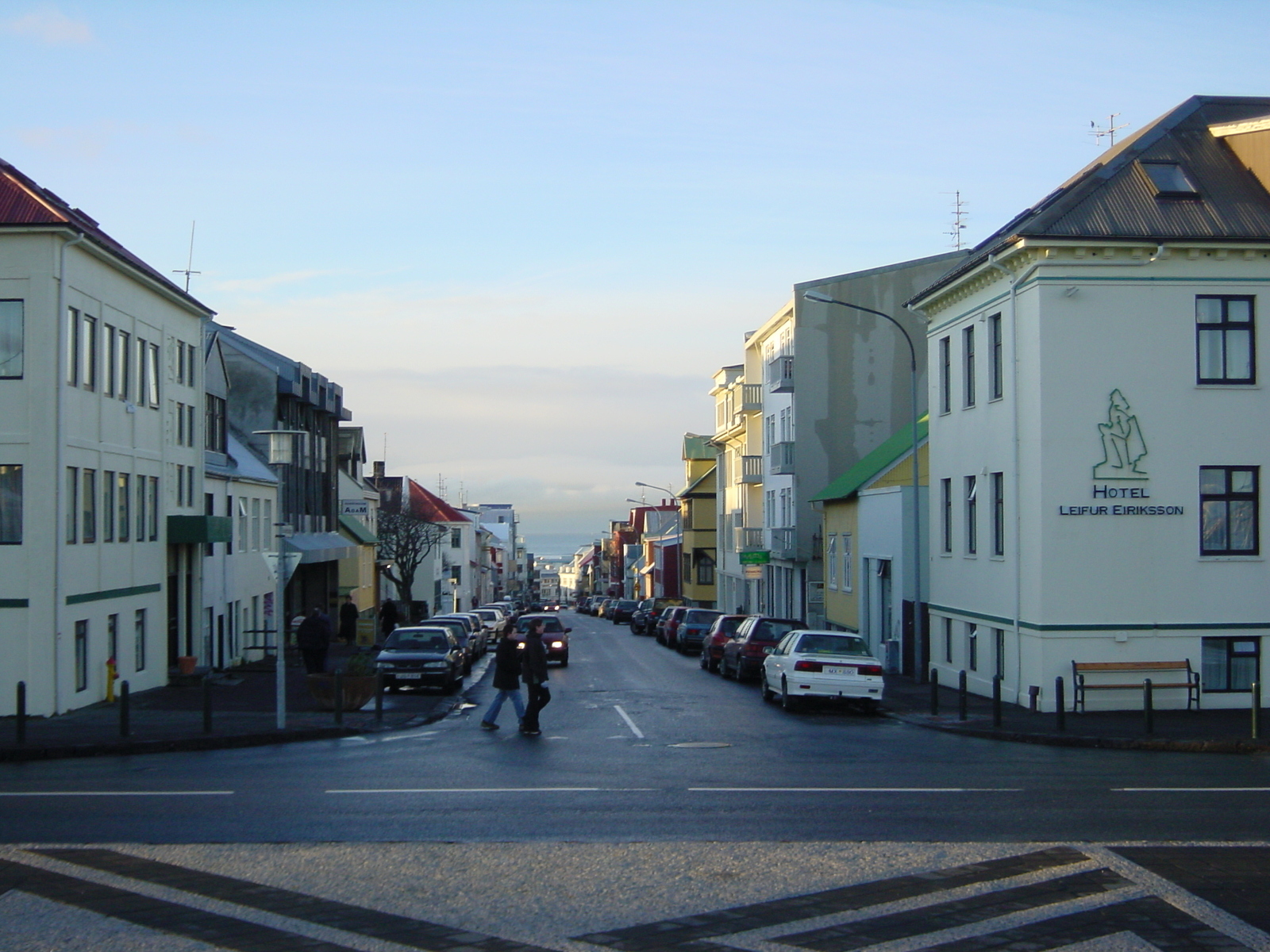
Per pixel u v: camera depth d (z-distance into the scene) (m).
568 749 18.06
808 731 21.09
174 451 30.28
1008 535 25.34
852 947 7.62
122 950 7.45
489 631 53.00
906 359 48.66
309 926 7.98
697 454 81.75
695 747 18.31
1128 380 23.83
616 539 146.75
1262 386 24.02
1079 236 23.47
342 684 23.50
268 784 14.14
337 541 50.41
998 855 10.00
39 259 22.72
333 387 52.59
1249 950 7.58
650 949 7.56
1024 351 24.56
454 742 19.19
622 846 10.35
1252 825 11.52
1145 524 23.81
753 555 50.84
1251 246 23.55
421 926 8.00
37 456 22.61
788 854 10.02
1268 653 23.89
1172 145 25.81
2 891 8.80
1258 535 24.00
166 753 17.88
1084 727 20.78
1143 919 8.19
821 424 48.56
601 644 57.16
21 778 14.68
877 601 36.81
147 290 28.02
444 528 85.56
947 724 21.61
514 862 9.73
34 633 22.48
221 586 35.62
